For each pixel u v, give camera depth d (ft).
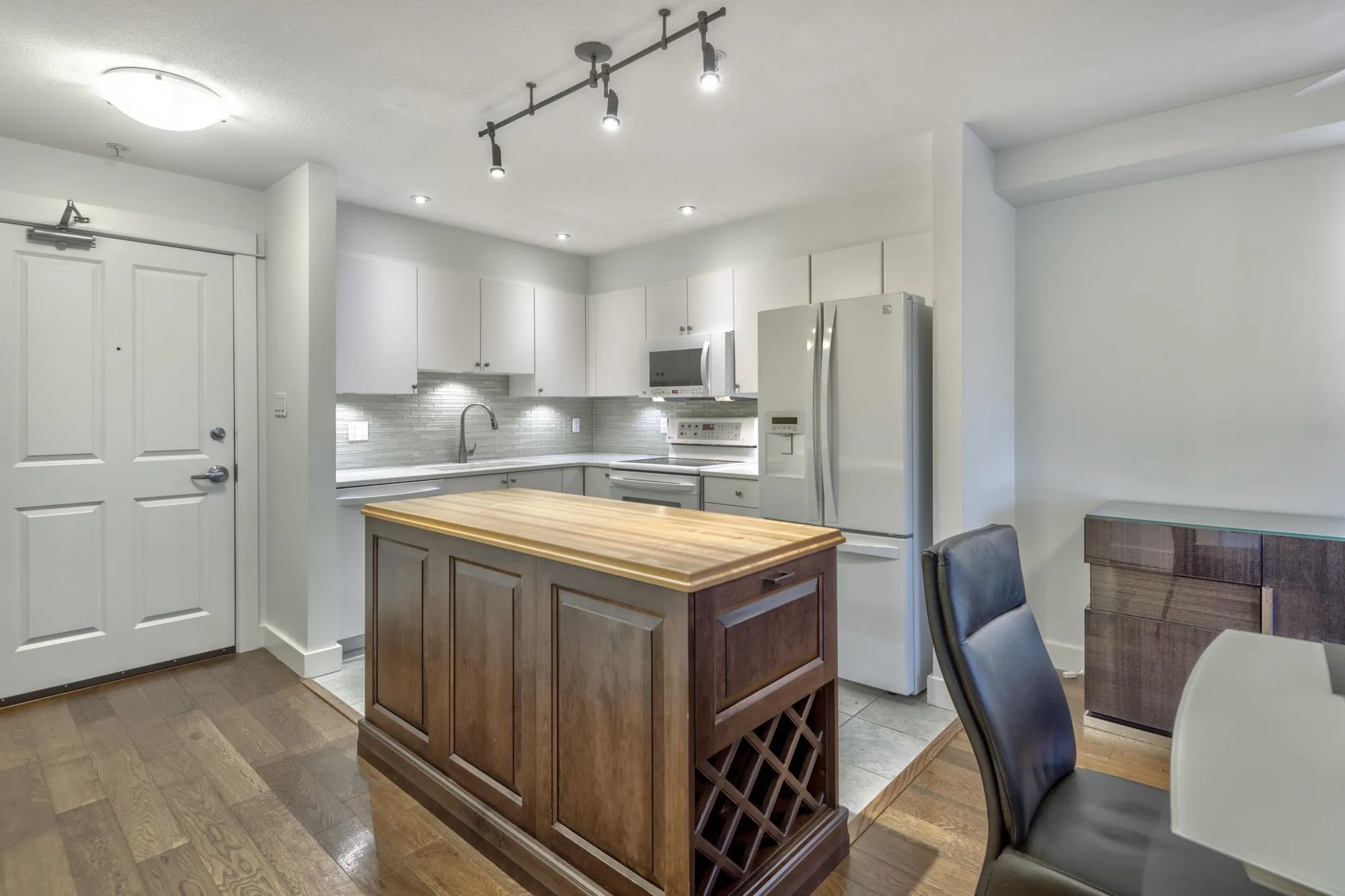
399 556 7.14
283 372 10.35
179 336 10.09
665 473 12.75
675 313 13.70
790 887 5.34
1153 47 6.66
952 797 6.88
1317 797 2.64
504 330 13.80
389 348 11.96
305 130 8.51
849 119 8.32
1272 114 7.50
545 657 5.53
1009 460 10.17
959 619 3.96
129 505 9.73
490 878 5.62
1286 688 3.63
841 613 9.63
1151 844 3.75
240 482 10.73
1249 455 8.58
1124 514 8.41
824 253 11.31
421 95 7.57
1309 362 8.16
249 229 10.67
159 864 5.74
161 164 9.64
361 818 6.41
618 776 5.02
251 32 6.27
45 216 8.87
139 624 9.86
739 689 5.01
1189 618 7.61
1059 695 4.60
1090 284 9.65
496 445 14.99
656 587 4.75
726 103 7.85
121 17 5.98
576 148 9.21
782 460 10.19
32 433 8.96
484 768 6.19
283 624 10.52
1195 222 8.84
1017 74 7.20
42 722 8.35
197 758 7.50
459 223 12.88
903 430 8.99
